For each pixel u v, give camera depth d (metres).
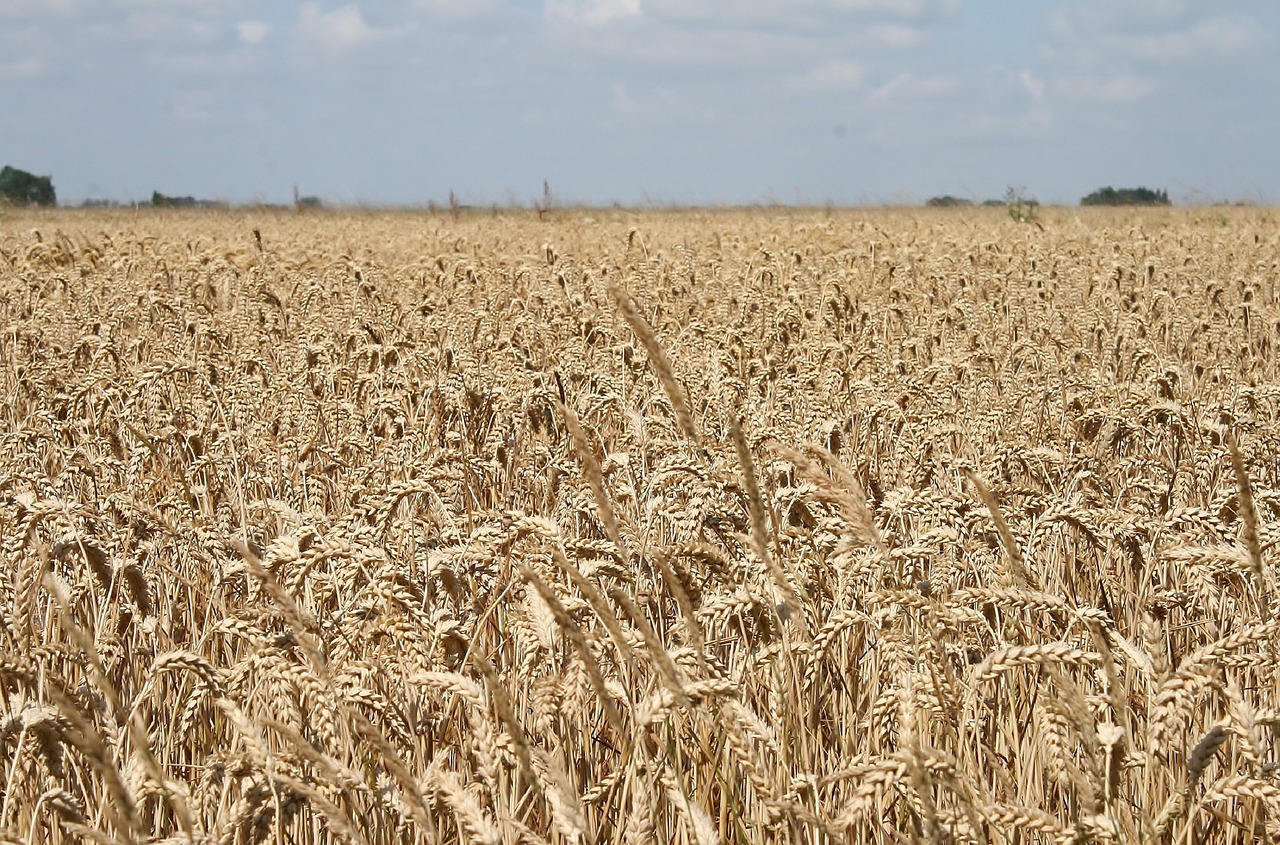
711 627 4.82
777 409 8.65
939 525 5.51
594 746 4.52
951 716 3.81
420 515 6.54
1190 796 3.73
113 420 8.76
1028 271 19.72
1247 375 11.92
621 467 6.36
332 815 3.04
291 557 4.49
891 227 32.28
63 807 3.46
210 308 16.30
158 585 5.36
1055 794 4.37
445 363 11.40
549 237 29.00
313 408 8.94
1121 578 5.84
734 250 24.06
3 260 23.23
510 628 4.80
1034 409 9.02
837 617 3.95
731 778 3.83
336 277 17.75
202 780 3.95
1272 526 4.68
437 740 4.27
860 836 4.02
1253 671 4.79
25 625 4.59
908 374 11.20
